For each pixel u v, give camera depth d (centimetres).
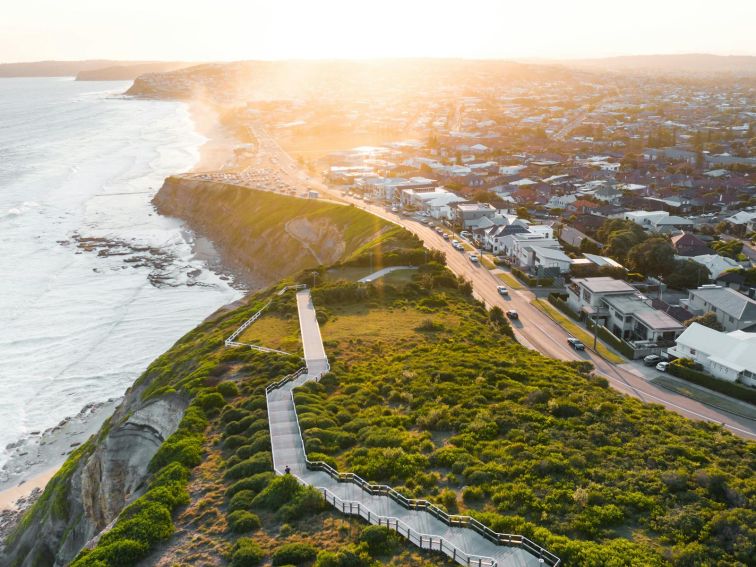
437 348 5878
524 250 10312
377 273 8962
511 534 2914
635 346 7056
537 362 5778
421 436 4000
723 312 7500
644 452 3781
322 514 3228
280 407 4534
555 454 3662
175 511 3450
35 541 5391
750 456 3831
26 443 6988
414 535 2936
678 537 2891
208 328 7412
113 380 8244
